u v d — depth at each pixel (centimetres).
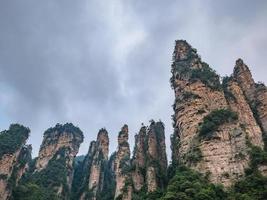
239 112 9331
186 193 6988
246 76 11306
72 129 16975
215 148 8150
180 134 9244
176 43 11731
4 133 13288
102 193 12925
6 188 11475
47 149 16138
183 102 9638
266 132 9338
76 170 15725
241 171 7550
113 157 15575
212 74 10125
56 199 12481
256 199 6712
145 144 10806
